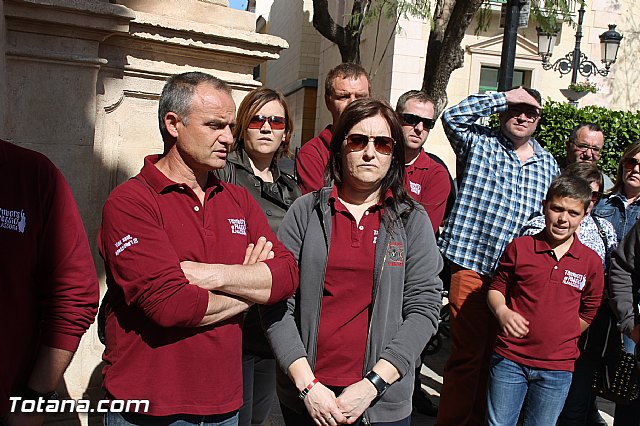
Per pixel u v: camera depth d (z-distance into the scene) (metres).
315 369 2.48
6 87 3.30
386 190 2.55
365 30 13.86
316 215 2.57
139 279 2.03
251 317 2.85
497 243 3.86
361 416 2.41
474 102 4.00
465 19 6.25
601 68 12.61
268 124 3.17
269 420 4.18
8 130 3.34
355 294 2.48
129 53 3.86
